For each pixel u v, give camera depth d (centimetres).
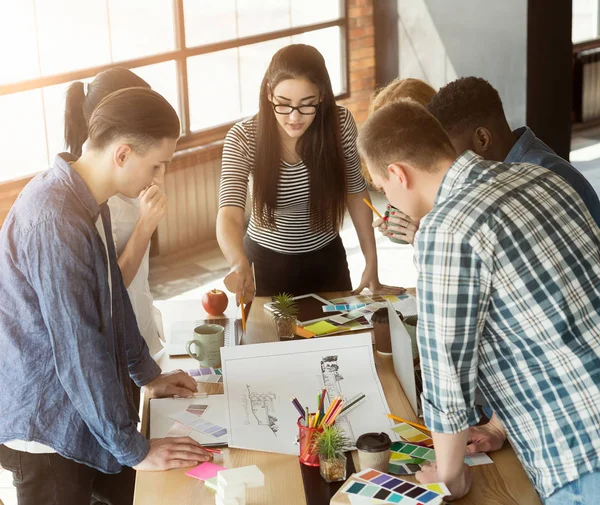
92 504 215
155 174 171
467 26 627
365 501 144
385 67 695
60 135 224
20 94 477
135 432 167
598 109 860
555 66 610
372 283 258
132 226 215
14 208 166
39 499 180
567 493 145
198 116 580
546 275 140
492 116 194
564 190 148
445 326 139
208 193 581
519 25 594
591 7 846
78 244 161
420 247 141
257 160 246
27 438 170
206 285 518
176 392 194
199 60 571
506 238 139
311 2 640
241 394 187
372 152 153
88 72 506
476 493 154
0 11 459
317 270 269
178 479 162
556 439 144
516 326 141
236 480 150
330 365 195
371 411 181
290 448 171
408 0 661
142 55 538
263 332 225
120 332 187
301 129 234
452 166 150
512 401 147
